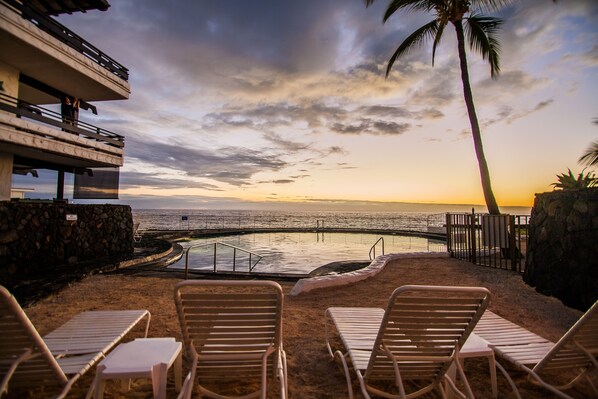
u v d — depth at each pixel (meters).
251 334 2.11
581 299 4.72
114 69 11.80
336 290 5.95
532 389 2.59
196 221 58.28
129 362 1.94
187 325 2.04
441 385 2.42
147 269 8.60
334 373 2.87
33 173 14.30
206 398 2.42
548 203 5.72
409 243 22.25
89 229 10.34
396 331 2.14
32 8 8.46
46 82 10.95
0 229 7.44
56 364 1.97
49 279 6.77
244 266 12.05
